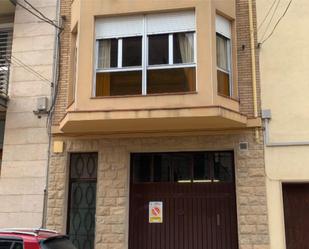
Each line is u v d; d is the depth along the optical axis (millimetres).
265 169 9898
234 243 9984
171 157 10812
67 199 10797
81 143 10875
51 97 11266
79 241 10578
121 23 10320
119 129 10500
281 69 10312
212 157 10602
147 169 10844
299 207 9852
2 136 11781
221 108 9242
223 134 10297
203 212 10328
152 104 9531
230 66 10500
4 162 11109
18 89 11516
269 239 9562
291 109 10070
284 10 10617
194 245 10188
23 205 10750
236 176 10047
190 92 9438
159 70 9945
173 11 10078
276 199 9727
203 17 9781
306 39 10352
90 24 10258
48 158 10922
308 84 10117
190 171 10633
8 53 12477
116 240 10172
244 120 9906
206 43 9625
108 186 10500
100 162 10672
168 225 10398
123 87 10008
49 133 11039
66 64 11383
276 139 9992
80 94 9891
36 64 11570
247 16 10789
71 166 11055
